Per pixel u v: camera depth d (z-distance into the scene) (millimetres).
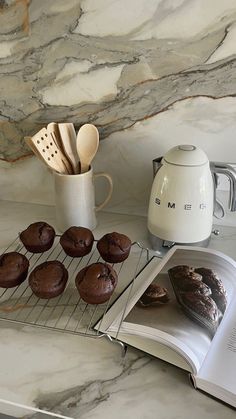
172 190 720
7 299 695
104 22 759
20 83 850
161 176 735
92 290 630
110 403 542
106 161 899
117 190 926
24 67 832
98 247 740
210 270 682
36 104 867
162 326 595
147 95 811
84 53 795
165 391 554
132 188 917
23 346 622
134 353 605
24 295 704
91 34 775
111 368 586
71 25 774
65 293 706
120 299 679
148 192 914
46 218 933
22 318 659
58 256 799
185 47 751
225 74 760
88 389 560
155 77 791
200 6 713
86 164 819
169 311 619
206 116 807
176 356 583
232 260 714
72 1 751
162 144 855
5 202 996
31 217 937
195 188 715
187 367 565
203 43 742
